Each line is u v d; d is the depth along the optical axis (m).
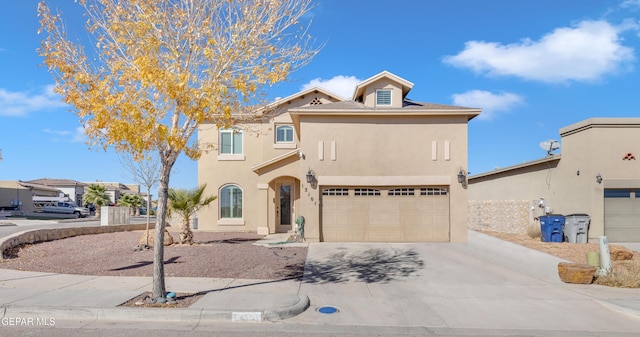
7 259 12.96
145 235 15.98
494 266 13.05
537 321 7.96
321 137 17.08
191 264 12.50
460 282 11.07
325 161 17.00
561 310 8.67
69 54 8.83
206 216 22.11
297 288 10.04
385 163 17.03
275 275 11.45
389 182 16.94
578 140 18.67
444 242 16.88
